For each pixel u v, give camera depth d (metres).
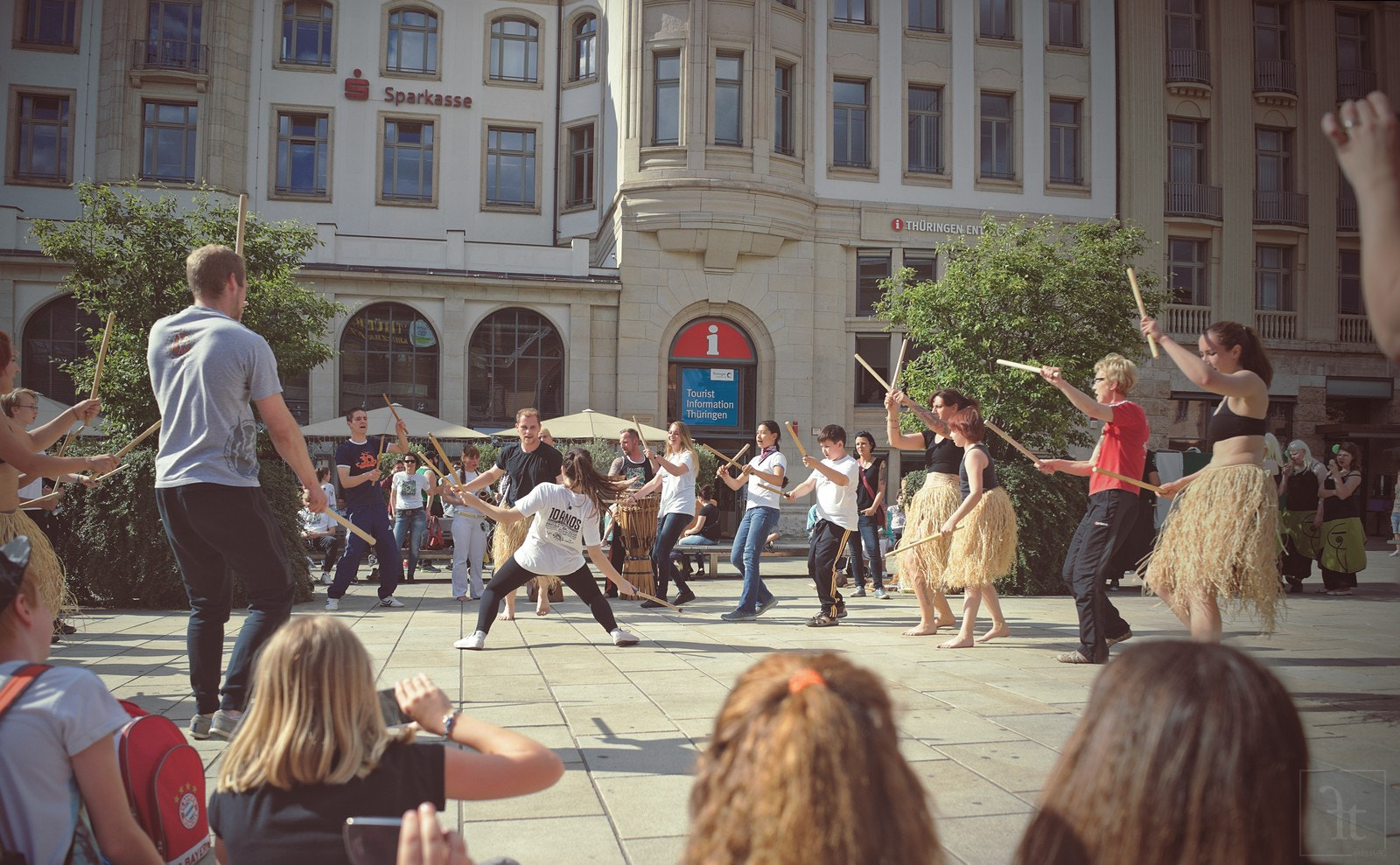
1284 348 28.11
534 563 7.29
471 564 11.59
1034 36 26.94
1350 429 27.33
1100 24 27.28
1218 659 1.35
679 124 24.41
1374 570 15.91
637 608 10.80
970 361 16.48
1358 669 6.34
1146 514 10.40
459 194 27.55
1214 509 4.98
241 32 26.22
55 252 13.13
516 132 28.06
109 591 9.95
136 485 10.02
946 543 7.98
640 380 24.62
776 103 25.39
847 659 1.47
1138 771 1.32
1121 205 27.19
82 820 2.16
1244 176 27.86
